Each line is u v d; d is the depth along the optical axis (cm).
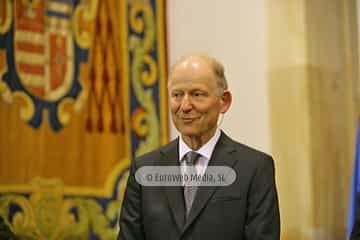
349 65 1848
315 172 1783
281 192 1809
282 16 1822
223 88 856
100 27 1870
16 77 1689
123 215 894
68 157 1764
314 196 1777
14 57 1689
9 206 1641
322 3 1823
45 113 1733
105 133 1847
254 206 841
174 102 847
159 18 2011
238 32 1908
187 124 843
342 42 1850
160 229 851
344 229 1811
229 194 845
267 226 830
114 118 1870
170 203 856
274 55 1828
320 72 1808
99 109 1844
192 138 871
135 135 1914
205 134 869
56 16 1781
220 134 896
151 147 1942
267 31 1841
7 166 1650
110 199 1836
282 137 1811
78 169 1781
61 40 1783
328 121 1811
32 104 1711
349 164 1825
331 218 1797
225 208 841
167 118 1991
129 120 1905
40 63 1738
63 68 1780
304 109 1788
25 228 1658
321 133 1797
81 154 1791
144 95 1945
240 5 1905
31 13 1731
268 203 841
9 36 1688
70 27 1806
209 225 834
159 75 1989
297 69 1797
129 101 1911
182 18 2019
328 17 1831
